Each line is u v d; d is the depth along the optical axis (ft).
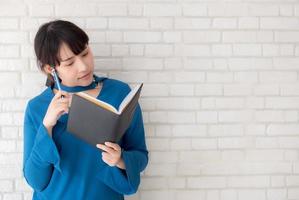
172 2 5.67
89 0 5.58
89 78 4.65
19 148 5.75
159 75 5.77
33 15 5.56
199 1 5.69
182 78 5.80
